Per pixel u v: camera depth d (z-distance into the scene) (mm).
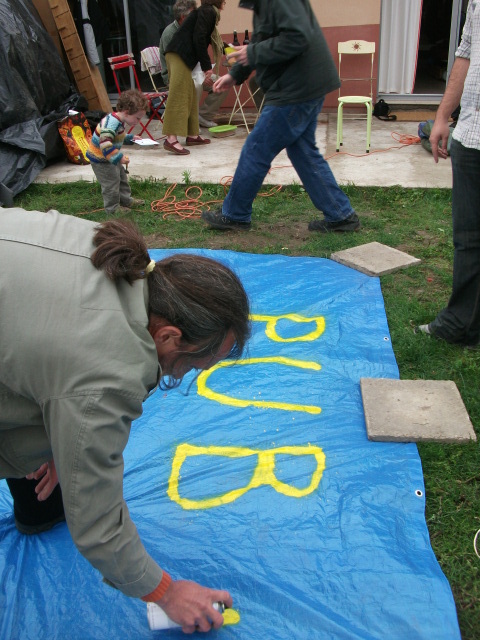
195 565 2176
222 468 2590
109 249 1386
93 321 1327
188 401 2994
